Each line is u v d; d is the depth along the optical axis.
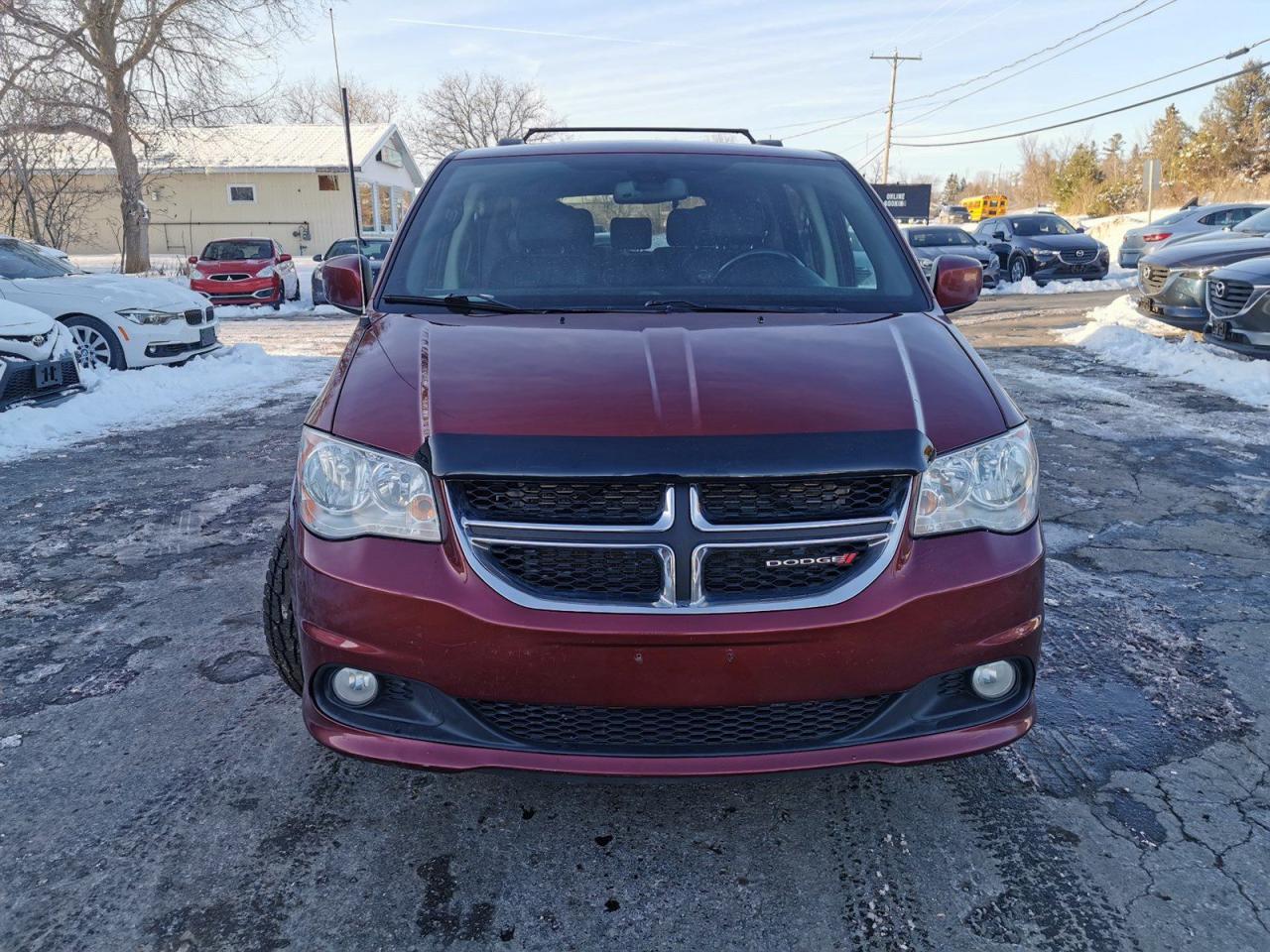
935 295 3.30
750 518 2.13
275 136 39.28
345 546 2.22
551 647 2.10
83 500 5.59
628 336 2.64
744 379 2.36
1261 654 3.51
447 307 2.99
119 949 2.12
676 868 2.39
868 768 2.21
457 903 2.27
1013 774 2.78
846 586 2.15
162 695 3.25
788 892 2.31
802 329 2.72
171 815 2.59
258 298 18.98
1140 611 3.89
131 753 2.90
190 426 7.71
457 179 3.52
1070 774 2.78
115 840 2.49
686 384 2.33
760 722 2.21
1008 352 10.92
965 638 2.20
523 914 2.24
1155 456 6.30
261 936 2.16
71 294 9.58
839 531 2.15
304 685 2.37
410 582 2.15
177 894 2.29
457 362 2.49
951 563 2.20
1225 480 5.75
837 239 3.33
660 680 2.10
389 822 2.57
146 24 25.11
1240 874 2.35
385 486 2.21
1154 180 25.84
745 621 2.09
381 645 2.17
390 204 43.69
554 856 2.44
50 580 4.31
